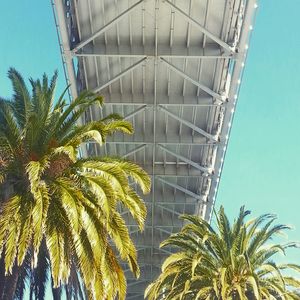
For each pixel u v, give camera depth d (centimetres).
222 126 2936
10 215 1473
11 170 1631
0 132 1636
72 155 1473
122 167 1648
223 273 2205
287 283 2461
